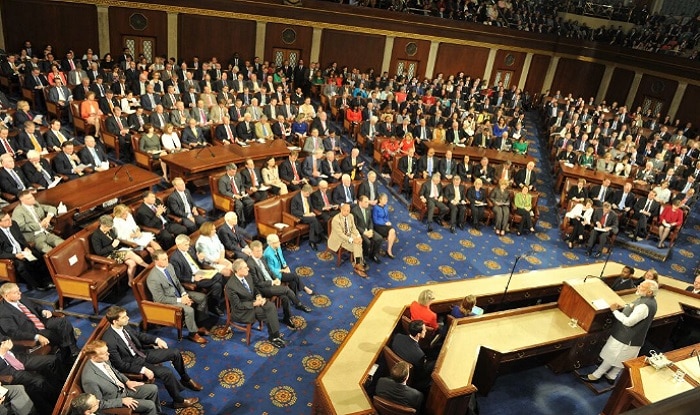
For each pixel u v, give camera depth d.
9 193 8.01
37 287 6.87
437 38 22.06
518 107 21.09
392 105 17.38
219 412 5.51
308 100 15.04
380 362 5.69
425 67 22.48
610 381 6.76
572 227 10.96
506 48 23.55
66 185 8.23
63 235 7.45
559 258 10.38
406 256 9.51
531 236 11.20
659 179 13.55
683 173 14.17
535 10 26.27
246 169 9.81
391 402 4.77
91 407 4.25
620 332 6.30
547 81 25.03
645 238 11.66
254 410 5.60
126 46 17.38
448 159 12.10
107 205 8.66
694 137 19.03
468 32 22.45
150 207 7.85
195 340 6.46
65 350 5.78
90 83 13.54
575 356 6.71
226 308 7.05
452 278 8.99
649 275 7.22
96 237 6.90
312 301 7.69
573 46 24.16
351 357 5.39
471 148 13.96
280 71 18.73
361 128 14.40
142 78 14.44
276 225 8.77
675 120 21.42
